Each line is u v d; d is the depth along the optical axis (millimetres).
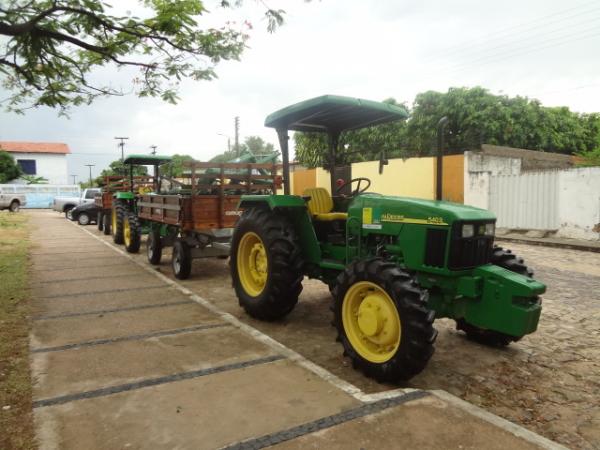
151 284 6895
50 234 14797
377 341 3611
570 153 22688
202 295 6383
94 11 6301
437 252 3705
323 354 4207
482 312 3660
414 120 19531
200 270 8227
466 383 3637
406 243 3916
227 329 4688
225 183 7379
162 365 3713
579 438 2885
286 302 4926
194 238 7344
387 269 3482
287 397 3135
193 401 3082
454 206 3830
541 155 16609
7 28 5527
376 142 18938
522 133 19141
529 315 3412
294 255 4816
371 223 4223
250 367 3672
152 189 11734
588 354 4227
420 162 15883
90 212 19172
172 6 6426
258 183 7617
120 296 6117
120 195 11250
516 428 2736
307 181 19984
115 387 3297
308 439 2615
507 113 18891
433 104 19391
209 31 7020
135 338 4395
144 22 6625
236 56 7309
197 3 6559
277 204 4730
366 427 2742
